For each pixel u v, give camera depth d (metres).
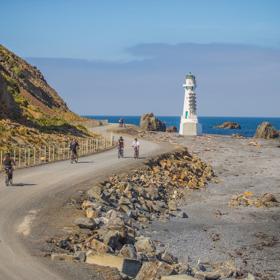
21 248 18.67
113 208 29.91
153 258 20.17
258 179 55.94
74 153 46.75
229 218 35.16
